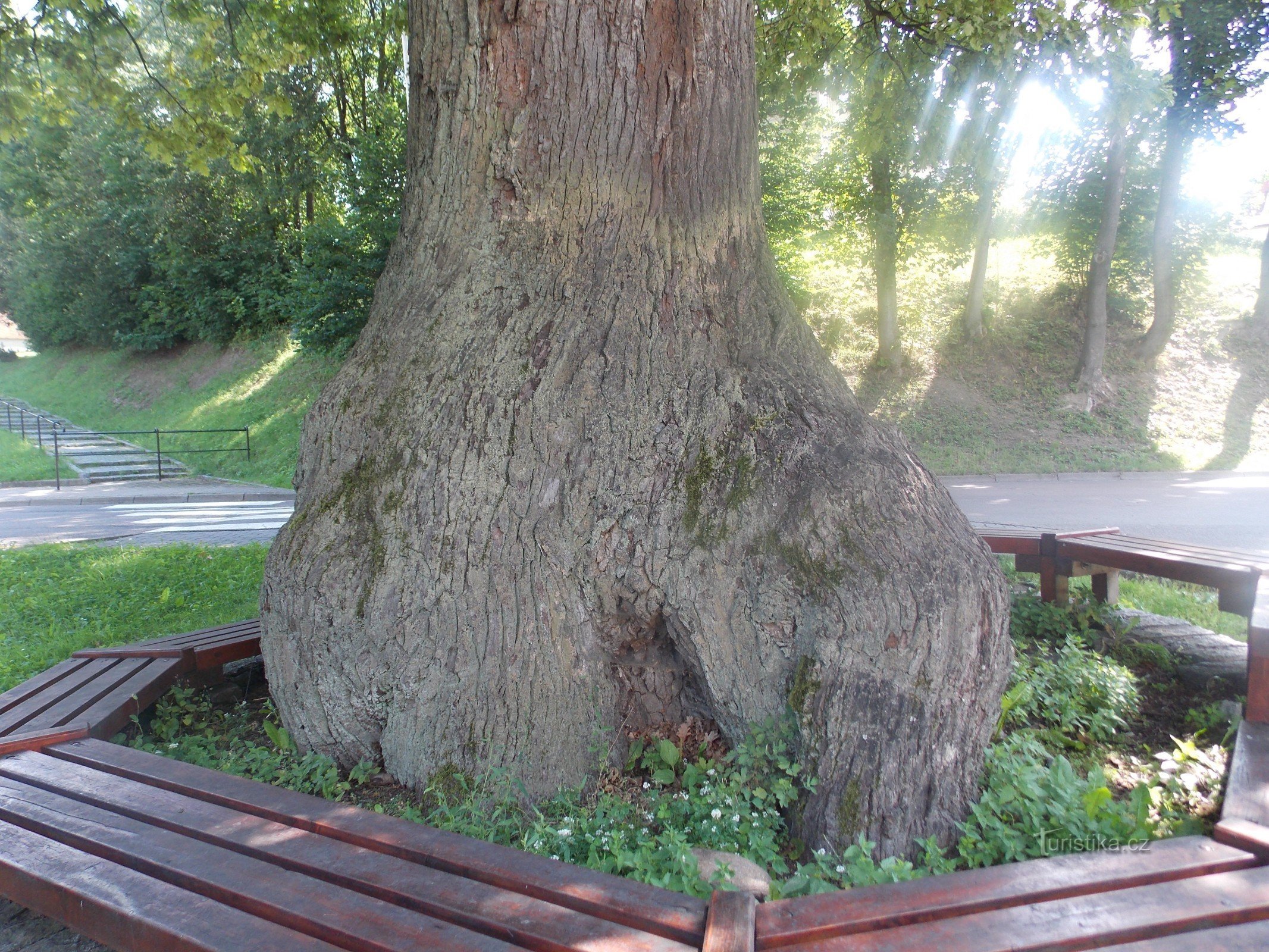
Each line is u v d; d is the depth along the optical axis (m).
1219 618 6.11
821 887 2.47
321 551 3.46
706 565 3.27
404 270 4.04
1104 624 5.44
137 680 4.00
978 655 3.12
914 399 18.22
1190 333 19.09
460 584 3.33
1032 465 15.55
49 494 16.14
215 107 7.44
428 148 4.03
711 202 3.95
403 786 3.44
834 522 3.21
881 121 9.18
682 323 3.74
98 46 7.04
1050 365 18.58
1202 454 15.45
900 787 2.95
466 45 3.80
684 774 3.32
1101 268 17.30
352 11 11.46
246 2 7.45
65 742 3.26
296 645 3.47
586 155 3.78
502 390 3.54
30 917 2.74
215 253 26.44
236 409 22.42
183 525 12.58
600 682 3.47
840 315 21.02
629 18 3.68
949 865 2.77
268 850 2.27
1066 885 2.04
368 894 2.08
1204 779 3.31
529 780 3.28
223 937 1.91
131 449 20.72
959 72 7.79
